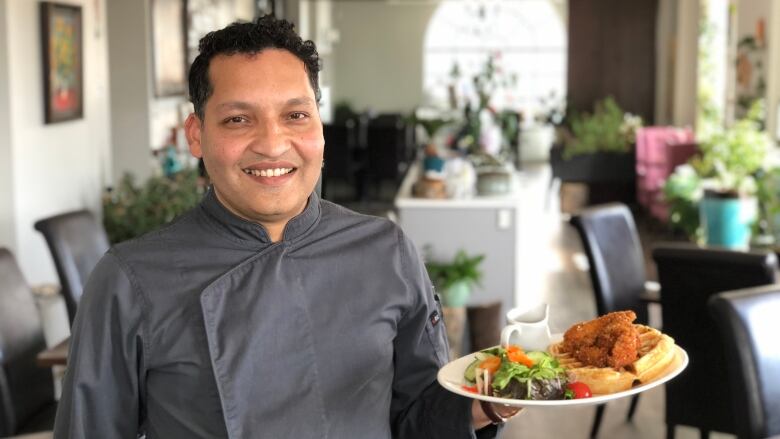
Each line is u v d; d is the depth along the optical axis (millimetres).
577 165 12773
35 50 5562
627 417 5082
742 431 2742
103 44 6766
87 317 1496
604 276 4520
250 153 1495
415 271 1656
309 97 1525
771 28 9875
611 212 4656
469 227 6277
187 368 1488
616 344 1543
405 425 1723
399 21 20516
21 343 3467
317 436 1517
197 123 1593
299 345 1530
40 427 3424
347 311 1568
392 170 14289
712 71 14359
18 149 5352
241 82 1492
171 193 6629
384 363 1599
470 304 6305
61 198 5961
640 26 16984
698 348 4121
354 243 1610
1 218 5316
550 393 1504
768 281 3910
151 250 1519
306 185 1538
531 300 7727
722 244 8016
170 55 8711
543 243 10398
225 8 11094
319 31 17609
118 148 8117
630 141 13070
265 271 1526
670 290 4125
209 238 1536
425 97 20672
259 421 1490
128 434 1538
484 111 8375
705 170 9508
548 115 17359
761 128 9984
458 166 6387
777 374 2779
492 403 1596
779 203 7871
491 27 20562
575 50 17156
